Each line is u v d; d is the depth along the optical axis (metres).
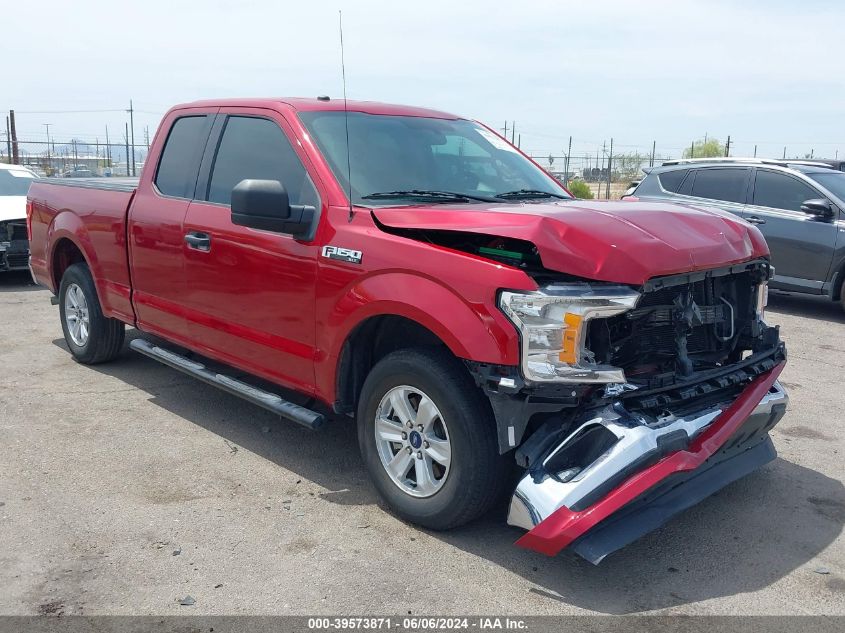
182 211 4.93
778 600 3.22
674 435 3.25
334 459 4.62
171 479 4.29
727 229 3.87
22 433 4.93
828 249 9.18
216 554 3.49
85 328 6.39
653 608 3.14
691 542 3.70
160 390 5.86
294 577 3.31
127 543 3.57
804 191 9.50
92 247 5.88
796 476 4.51
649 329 3.52
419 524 3.72
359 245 3.78
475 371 3.30
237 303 4.55
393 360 3.68
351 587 3.24
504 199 4.39
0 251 10.37
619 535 3.24
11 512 3.85
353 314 3.78
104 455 4.61
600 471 3.13
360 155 4.30
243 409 5.46
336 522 3.81
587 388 3.22
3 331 7.83
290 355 4.25
